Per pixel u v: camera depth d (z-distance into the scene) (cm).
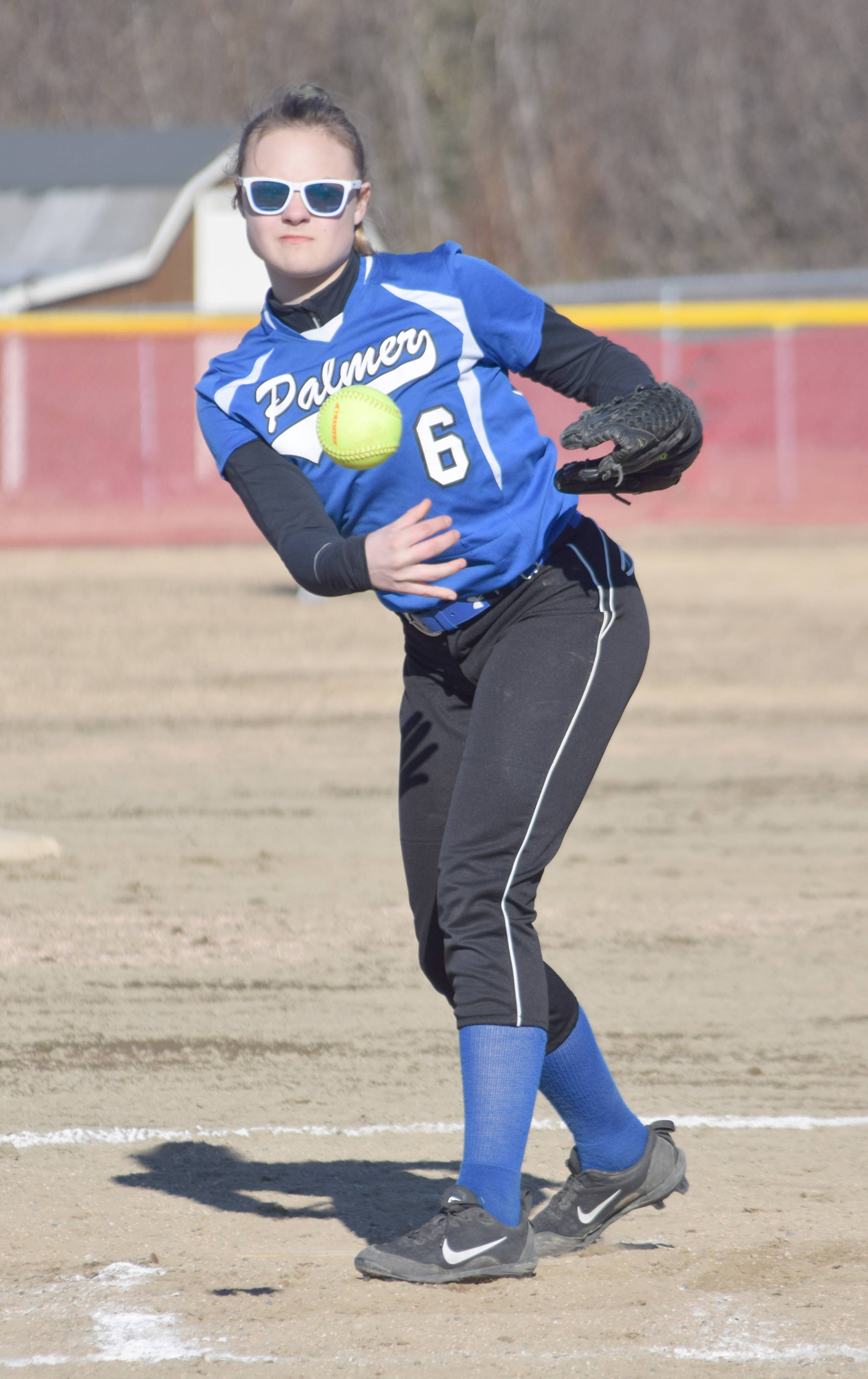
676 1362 962
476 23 15025
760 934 2000
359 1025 1675
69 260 9238
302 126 1077
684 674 3809
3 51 15638
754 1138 1381
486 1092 1067
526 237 13375
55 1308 1041
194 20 15650
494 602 1107
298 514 1058
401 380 1078
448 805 1138
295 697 3541
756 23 14162
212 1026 1666
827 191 13775
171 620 4512
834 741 3161
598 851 2398
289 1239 1162
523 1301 1053
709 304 7288
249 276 9206
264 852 2366
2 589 5091
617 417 1012
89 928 1997
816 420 9350
